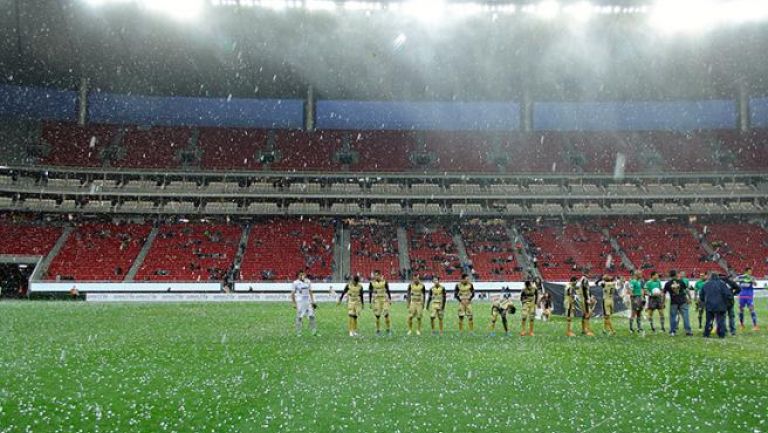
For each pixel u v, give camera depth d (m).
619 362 14.89
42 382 12.34
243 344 18.78
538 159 72.75
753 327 23.08
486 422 9.42
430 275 58.88
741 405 10.46
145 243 61.09
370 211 67.56
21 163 64.25
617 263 61.00
